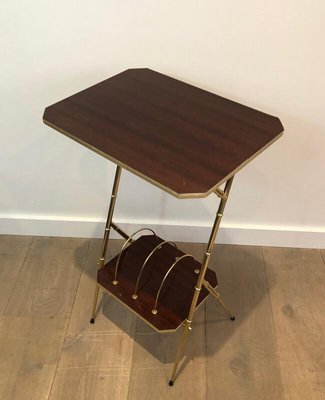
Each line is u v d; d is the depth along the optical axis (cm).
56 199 161
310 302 154
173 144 92
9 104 134
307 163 146
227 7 113
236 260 167
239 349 138
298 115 133
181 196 79
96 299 137
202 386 128
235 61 123
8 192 159
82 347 136
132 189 155
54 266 160
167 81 115
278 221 166
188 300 120
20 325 141
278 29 116
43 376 128
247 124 101
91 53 123
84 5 114
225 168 86
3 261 161
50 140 143
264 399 127
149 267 128
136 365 132
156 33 119
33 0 113
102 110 100
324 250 170
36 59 124
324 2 110
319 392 129
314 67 123
